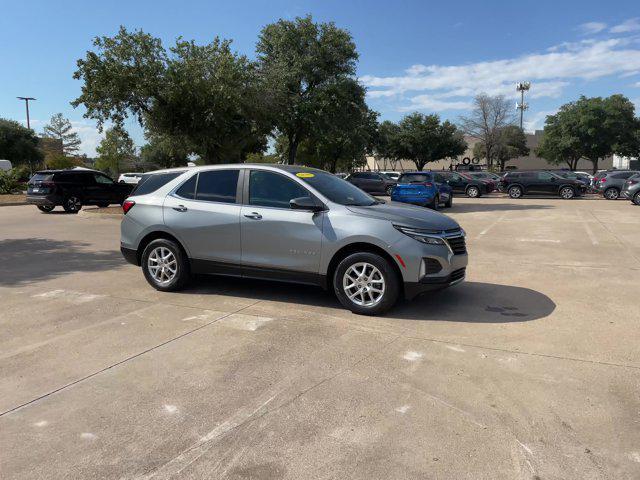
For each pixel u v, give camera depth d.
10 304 6.22
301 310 5.86
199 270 6.57
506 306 6.06
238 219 6.18
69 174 19.94
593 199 28.72
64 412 3.54
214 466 2.91
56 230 13.65
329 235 5.68
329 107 22.94
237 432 3.27
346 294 5.69
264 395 3.76
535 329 5.20
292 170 6.28
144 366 4.30
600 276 7.75
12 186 30.92
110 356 4.52
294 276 5.96
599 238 11.91
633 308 5.97
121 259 9.27
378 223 5.52
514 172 30.55
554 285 7.16
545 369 4.19
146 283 7.30
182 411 3.54
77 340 4.93
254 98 18.14
